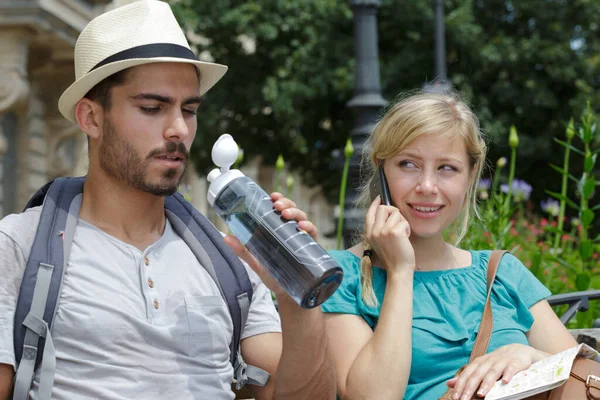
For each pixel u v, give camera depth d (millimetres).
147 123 2354
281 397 2414
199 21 16516
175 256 2461
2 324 2195
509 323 2797
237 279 2488
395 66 16312
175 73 2379
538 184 17094
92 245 2373
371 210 2805
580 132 4648
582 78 16812
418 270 2893
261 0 16562
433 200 2801
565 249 5555
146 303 2340
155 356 2314
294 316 2318
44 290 2230
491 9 17641
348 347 2705
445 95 2930
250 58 17219
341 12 16375
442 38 13469
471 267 2928
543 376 2254
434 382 2678
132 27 2389
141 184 2365
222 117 17297
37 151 13578
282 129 16797
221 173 2209
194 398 2340
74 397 2246
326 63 16484
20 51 11016
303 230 2102
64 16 11219
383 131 2869
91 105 2422
